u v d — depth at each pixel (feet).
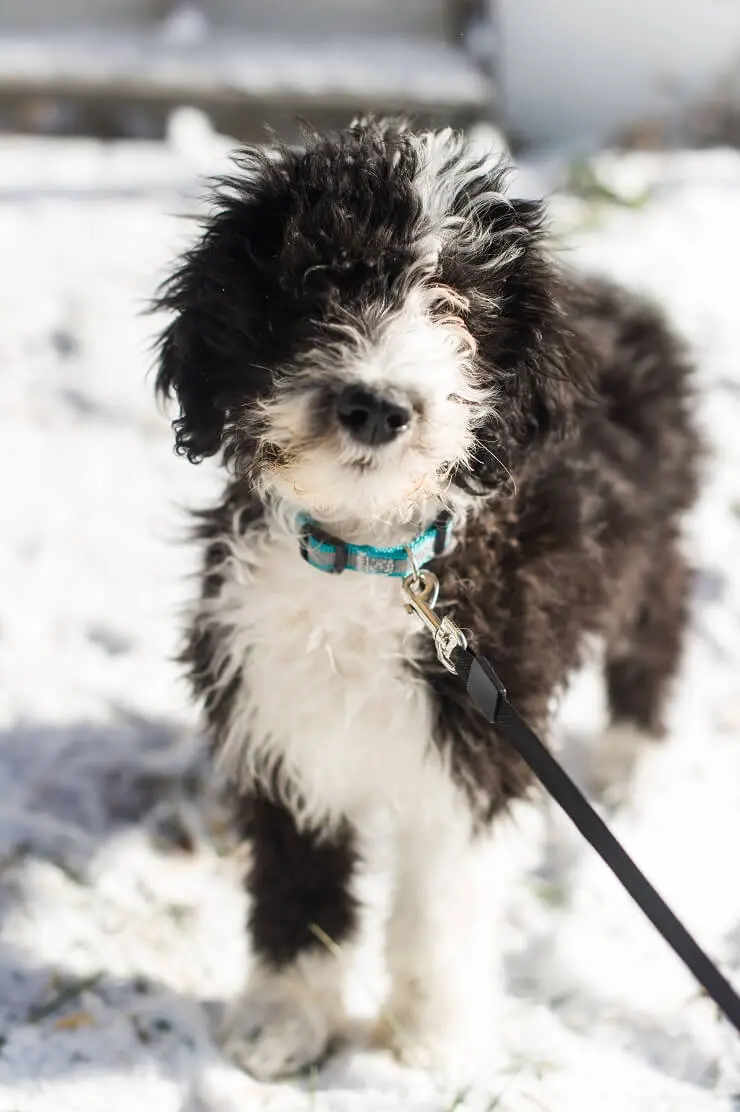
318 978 3.90
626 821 4.56
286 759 3.82
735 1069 3.81
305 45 10.86
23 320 6.72
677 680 4.84
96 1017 3.84
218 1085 3.71
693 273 7.80
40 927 4.04
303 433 3.43
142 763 4.55
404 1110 3.69
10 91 9.86
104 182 8.65
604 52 10.46
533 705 3.82
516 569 3.80
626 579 4.29
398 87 9.98
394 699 3.71
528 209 3.77
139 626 5.11
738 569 5.47
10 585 5.23
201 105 10.03
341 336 3.47
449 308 3.59
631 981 4.03
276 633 3.72
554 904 4.25
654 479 4.45
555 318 3.75
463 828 3.78
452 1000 3.84
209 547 3.88
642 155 10.16
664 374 4.59
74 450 5.96
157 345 3.82
